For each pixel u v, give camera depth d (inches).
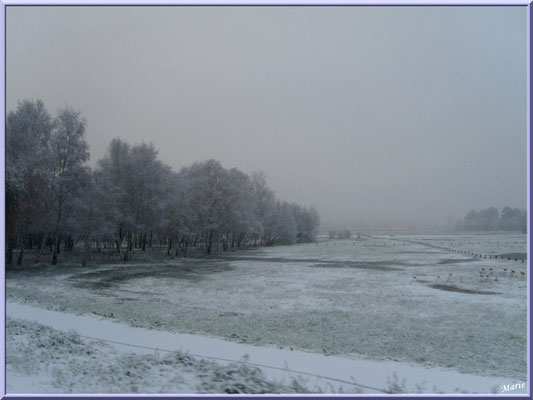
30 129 1628.9
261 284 1323.8
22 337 564.4
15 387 397.7
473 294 1087.0
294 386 425.7
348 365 508.4
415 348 600.7
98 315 783.1
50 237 2076.8
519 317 805.9
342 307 930.7
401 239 5383.9
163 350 546.6
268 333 687.7
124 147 2219.5
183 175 2672.2
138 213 2159.2
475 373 490.0
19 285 1216.8
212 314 845.8
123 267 1825.8
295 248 3592.5
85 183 1803.6
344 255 2652.6
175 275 1558.8
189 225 2476.6
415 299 1021.8
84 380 421.7
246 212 2945.4
